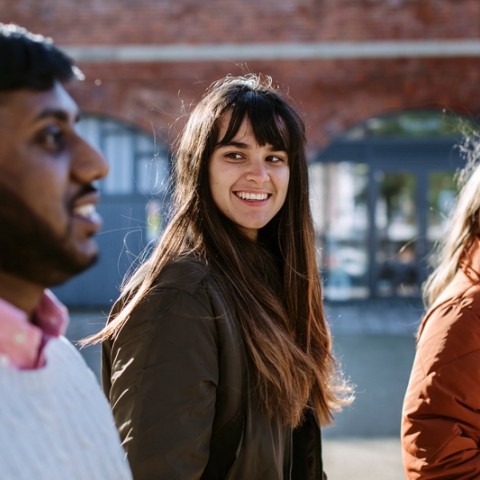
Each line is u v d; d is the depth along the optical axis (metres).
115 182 9.26
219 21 8.09
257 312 1.31
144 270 1.37
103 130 9.21
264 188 1.44
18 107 0.58
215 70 8.15
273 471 1.25
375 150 9.42
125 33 8.16
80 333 7.14
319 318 1.60
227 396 1.22
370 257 9.56
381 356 6.19
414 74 8.03
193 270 1.25
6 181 0.57
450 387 1.34
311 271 1.58
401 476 3.29
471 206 1.65
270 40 8.09
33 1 8.12
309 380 1.41
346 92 8.11
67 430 0.63
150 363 1.14
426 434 1.35
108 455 0.68
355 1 7.98
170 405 1.11
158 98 8.22
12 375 0.59
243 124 1.39
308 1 8.01
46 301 0.72
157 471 1.08
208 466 1.21
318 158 9.20
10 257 0.59
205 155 1.41
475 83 7.98
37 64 0.59
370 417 4.27
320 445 1.50
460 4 7.89
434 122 9.30
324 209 9.50
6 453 0.55
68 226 0.61
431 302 1.79
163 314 1.17
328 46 8.03
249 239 1.50
